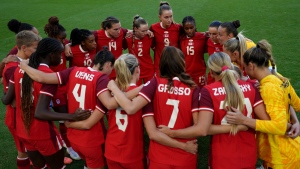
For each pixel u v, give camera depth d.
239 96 2.92
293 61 8.30
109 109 3.23
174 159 3.10
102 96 3.25
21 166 4.26
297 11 13.59
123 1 18.56
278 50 9.23
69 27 13.60
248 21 12.73
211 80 5.40
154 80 3.12
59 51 3.57
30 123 3.65
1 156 5.02
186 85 3.06
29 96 3.55
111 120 3.37
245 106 2.96
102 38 5.75
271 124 2.92
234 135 3.00
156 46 6.12
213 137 3.11
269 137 3.23
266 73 3.14
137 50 5.96
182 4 16.86
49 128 3.78
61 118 3.32
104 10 16.53
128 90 3.25
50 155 3.88
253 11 14.30
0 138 5.54
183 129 3.01
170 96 3.05
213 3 16.61
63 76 3.43
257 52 3.11
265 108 3.01
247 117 2.94
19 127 3.80
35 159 4.00
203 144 5.14
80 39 5.21
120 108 3.30
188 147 3.09
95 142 3.50
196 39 5.73
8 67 3.92
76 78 3.44
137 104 3.00
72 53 5.32
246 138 3.04
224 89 2.96
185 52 5.84
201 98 2.98
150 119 3.09
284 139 3.23
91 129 3.47
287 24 11.87
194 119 3.03
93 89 3.34
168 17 5.74
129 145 3.34
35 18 15.32
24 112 3.61
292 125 3.29
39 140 3.73
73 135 3.55
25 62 3.60
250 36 10.85
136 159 3.38
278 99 2.97
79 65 5.41
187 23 5.46
